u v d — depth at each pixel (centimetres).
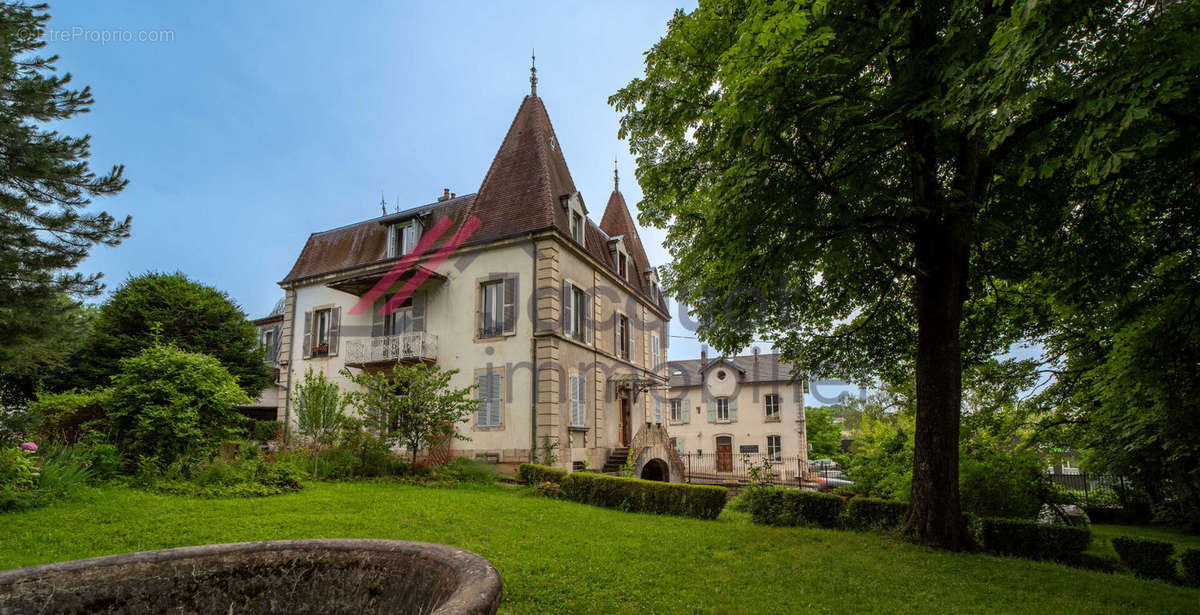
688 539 790
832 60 627
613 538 777
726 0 814
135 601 183
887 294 1069
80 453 958
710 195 874
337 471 1258
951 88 582
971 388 1352
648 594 534
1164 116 515
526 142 1933
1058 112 558
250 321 2569
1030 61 479
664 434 1956
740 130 674
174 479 978
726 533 855
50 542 602
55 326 1284
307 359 1994
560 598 515
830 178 732
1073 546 775
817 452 4494
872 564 673
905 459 1171
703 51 842
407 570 195
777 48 604
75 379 2030
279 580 206
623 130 979
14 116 1209
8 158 1192
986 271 961
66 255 1256
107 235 1296
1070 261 831
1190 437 834
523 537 746
